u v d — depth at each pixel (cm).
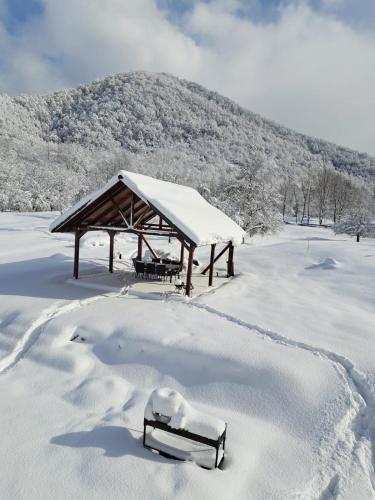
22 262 1814
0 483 435
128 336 828
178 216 1048
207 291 1279
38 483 435
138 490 425
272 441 544
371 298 1315
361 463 507
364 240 4066
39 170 7450
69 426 555
